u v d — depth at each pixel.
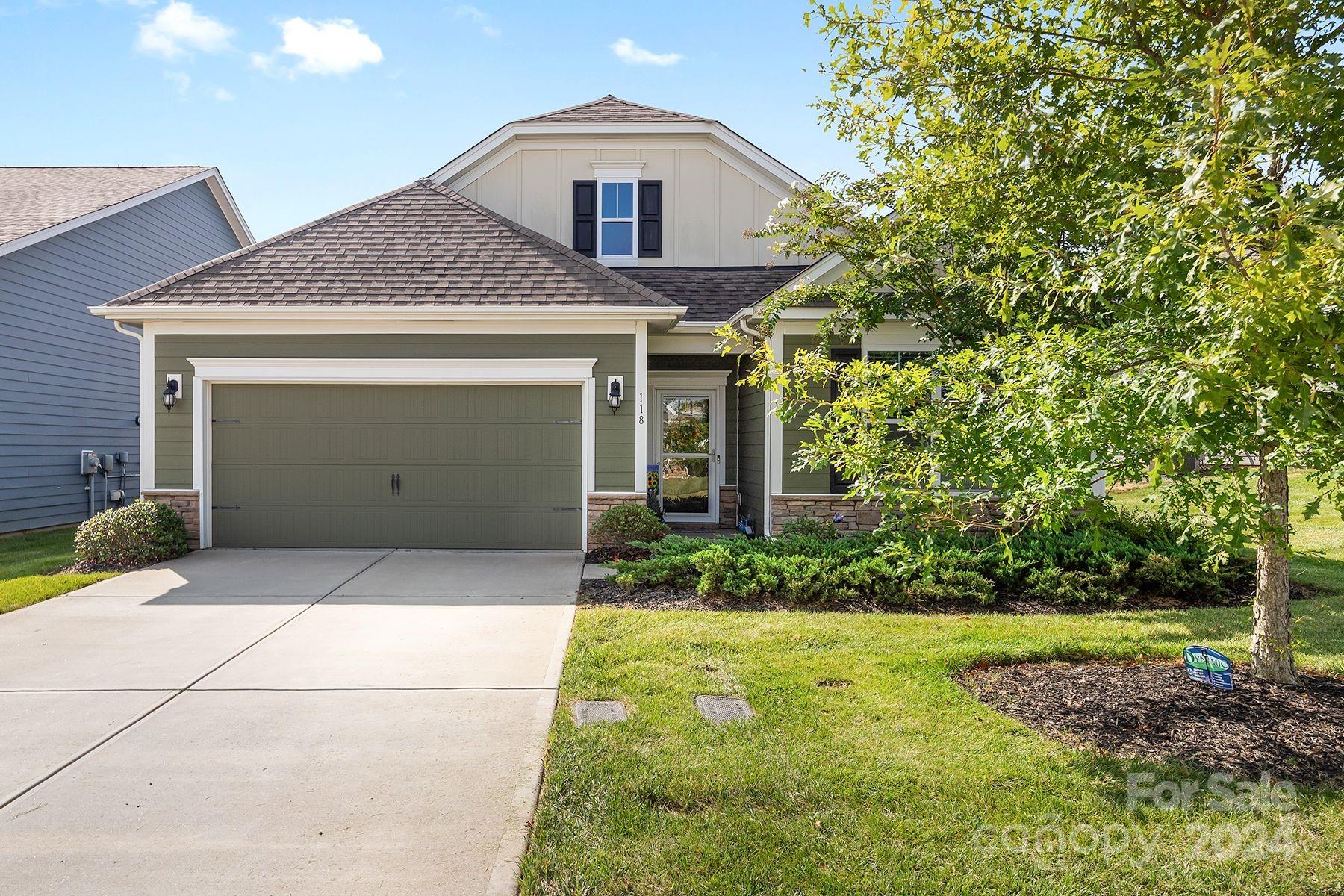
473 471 9.66
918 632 5.73
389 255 10.16
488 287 9.61
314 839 3.01
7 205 13.30
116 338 14.41
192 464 9.51
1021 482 3.31
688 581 7.48
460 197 11.45
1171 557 7.31
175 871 2.80
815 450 3.89
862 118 4.86
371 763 3.66
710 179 12.99
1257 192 2.67
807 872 2.69
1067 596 6.77
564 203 12.99
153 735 3.98
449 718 4.21
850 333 8.09
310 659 5.24
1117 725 3.92
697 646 5.38
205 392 9.50
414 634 5.86
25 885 2.71
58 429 12.95
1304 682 4.50
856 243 7.49
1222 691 4.33
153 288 9.40
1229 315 2.48
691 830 2.97
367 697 4.52
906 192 4.81
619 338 9.60
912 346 9.88
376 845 2.96
